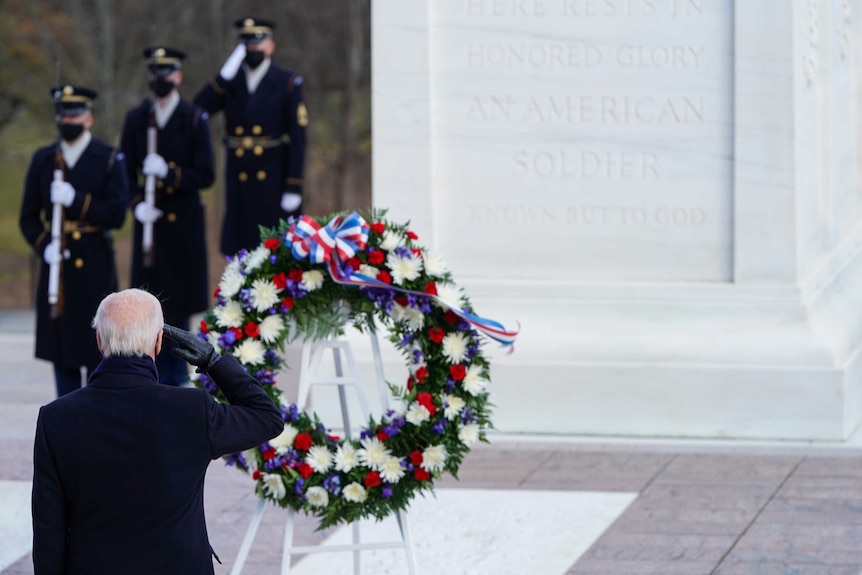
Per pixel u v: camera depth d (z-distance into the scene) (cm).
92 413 1158
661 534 1925
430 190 2598
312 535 1970
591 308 2538
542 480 2219
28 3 7150
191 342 1273
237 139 3241
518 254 2602
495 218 2603
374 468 1538
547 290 2561
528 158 2588
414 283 1563
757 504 2058
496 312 2564
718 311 2500
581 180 2575
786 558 1809
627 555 1839
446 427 1559
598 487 2172
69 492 1150
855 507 2034
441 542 1922
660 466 2283
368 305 1577
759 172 2486
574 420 2497
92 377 1188
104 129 6738
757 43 2469
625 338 2495
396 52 2580
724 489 2142
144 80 7125
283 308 1557
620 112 2555
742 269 2502
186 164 2922
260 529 1998
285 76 3231
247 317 1565
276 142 3222
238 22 3231
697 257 2550
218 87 3278
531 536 1933
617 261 2575
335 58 8025
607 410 2486
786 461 2295
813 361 2430
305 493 1534
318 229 1542
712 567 1781
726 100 2514
